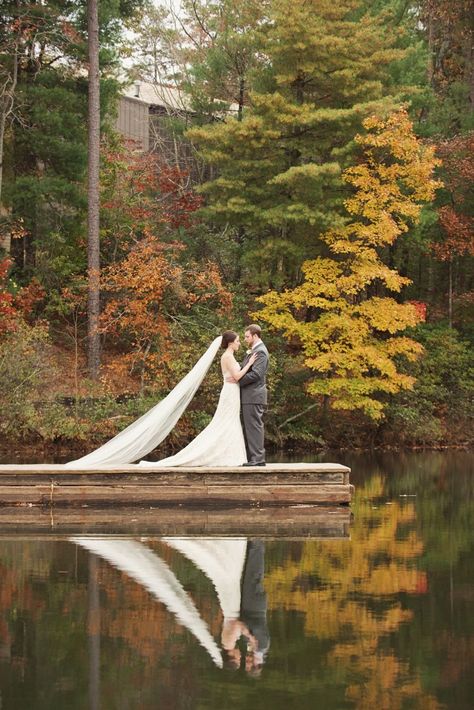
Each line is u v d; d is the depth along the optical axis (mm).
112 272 28578
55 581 10617
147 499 16469
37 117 29812
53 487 16438
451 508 16844
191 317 28547
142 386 27469
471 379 33531
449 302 34531
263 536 13734
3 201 30172
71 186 30188
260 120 28641
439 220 33281
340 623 8945
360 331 27609
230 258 32406
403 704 6891
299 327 27734
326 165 27219
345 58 29344
